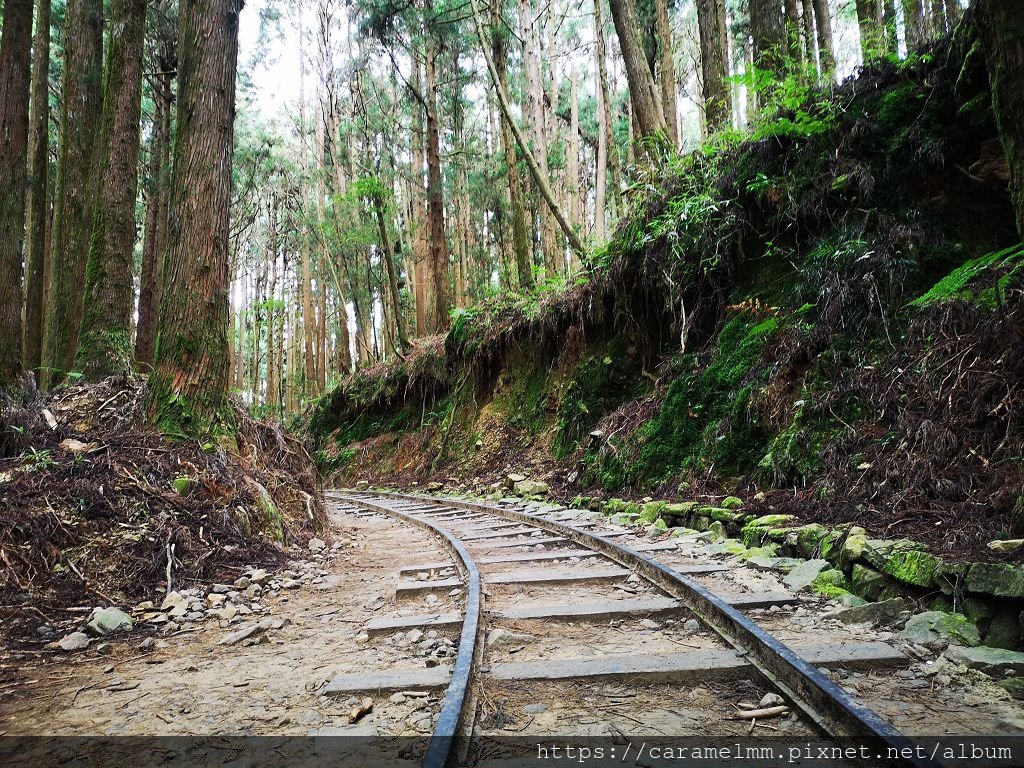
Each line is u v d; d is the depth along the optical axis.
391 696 2.77
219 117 7.43
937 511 4.46
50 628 3.94
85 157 11.03
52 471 5.43
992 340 5.18
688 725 2.38
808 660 2.87
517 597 4.50
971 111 6.67
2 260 8.02
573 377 13.12
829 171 8.04
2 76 8.42
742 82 8.91
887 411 5.86
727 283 9.61
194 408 6.98
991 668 2.66
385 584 5.28
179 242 7.24
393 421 20.58
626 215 12.21
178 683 3.10
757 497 6.51
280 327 33.81
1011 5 3.91
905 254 6.91
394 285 20.64
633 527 7.42
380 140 27.30
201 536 5.55
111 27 9.72
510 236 25.59
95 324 8.88
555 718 2.49
